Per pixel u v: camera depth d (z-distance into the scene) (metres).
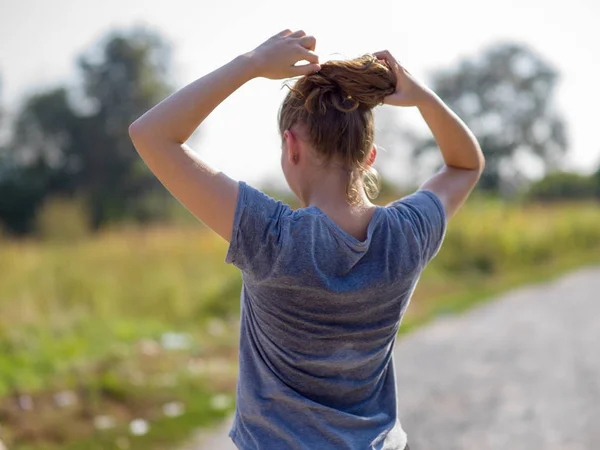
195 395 5.80
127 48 53.62
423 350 8.08
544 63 62.47
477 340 8.57
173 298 9.77
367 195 1.87
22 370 6.06
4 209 47.59
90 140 51.41
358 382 1.78
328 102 1.73
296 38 1.74
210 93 1.64
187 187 1.62
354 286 1.68
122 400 5.48
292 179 1.80
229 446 4.71
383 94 1.77
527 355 7.67
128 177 51.41
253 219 1.62
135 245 13.11
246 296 1.77
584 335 8.70
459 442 4.91
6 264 10.24
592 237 22.00
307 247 1.64
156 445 4.71
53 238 16.62
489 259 15.84
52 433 4.77
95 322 8.22
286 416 1.74
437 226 1.87
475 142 2.01
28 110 51.78
